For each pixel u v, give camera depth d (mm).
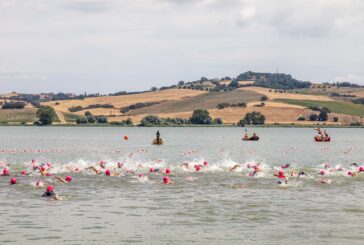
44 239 30266
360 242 30172
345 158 91875
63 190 46562
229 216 36188
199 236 31125
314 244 29750
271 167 68375
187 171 61000
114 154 101000
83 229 32500
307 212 37594
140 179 53656
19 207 38812
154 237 30859
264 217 35969
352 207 39438
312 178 55250
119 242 29828
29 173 57875
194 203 40719
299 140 173250
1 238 30406
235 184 50656
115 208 38688
